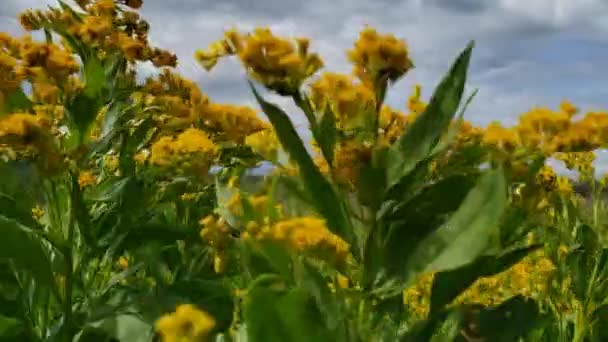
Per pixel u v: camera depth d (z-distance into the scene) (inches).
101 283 52.9
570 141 35.1
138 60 52.6
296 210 35.1
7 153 42.6
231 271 46.1
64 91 46.2
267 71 33.0
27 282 47.3
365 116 33.9
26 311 46.5
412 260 32.4
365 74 34.1
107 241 45.7
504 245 35.2
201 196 59.6
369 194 32.6
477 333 33.4
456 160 35.0
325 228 33.0
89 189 48.0
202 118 51.4
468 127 37.3
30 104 47.7
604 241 60.7
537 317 33.6
